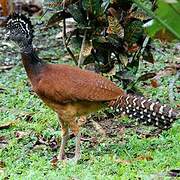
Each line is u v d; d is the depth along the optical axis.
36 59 10.76
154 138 11.78
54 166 10.57
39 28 21.05
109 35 12.52
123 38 12.62
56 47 19.52
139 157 10.71
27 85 15.93
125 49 12.77
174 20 7.88
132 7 12.47
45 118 13.27
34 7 23.42
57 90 10.52
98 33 12.53
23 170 10.46
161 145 11.34
